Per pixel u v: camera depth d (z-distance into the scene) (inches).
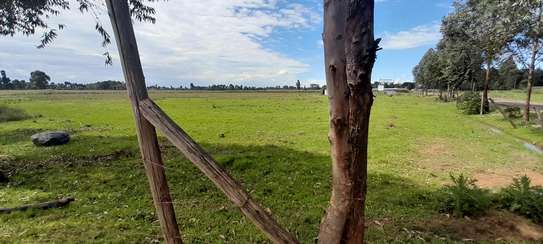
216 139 560.4
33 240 181.2
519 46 690.8
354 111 83.4
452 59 1040.2
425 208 232.1
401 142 542.3
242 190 85.0
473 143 541.3
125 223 204.2
